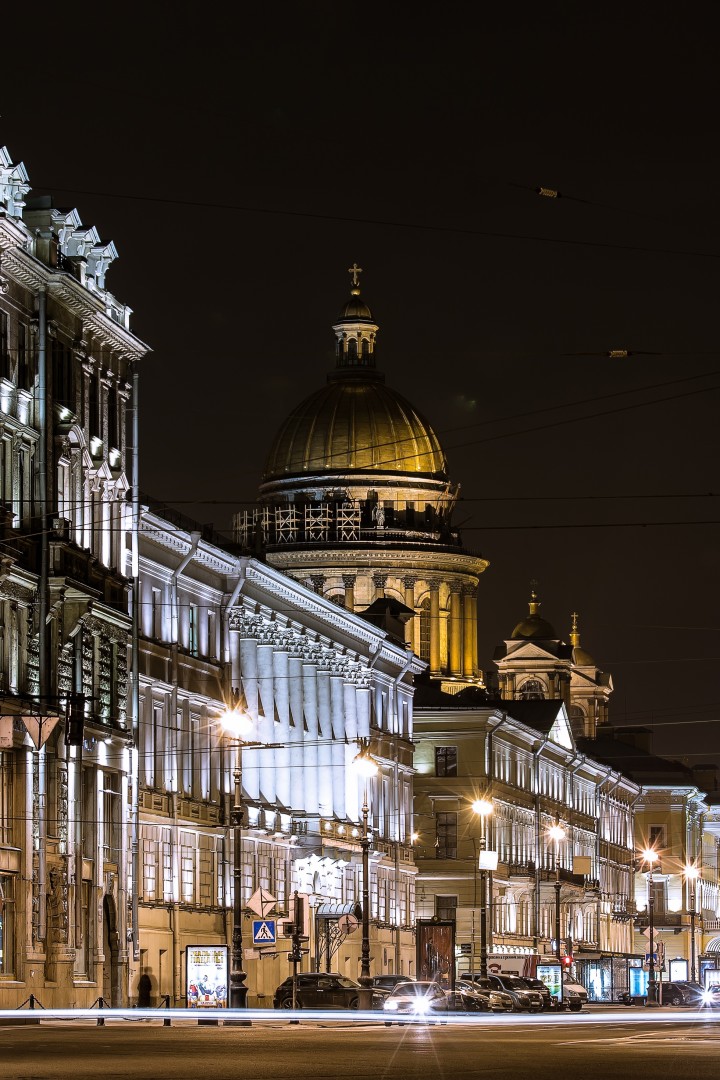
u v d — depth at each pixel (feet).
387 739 611.06
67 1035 248.52
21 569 339.77
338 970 531.09
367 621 593.42
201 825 435.53
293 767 508.94
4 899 329.11
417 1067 182.09
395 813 616.80
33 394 352.08
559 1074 171.83
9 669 336.08
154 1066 173.78
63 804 352.69
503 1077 166.50
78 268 374.22
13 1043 221.05
